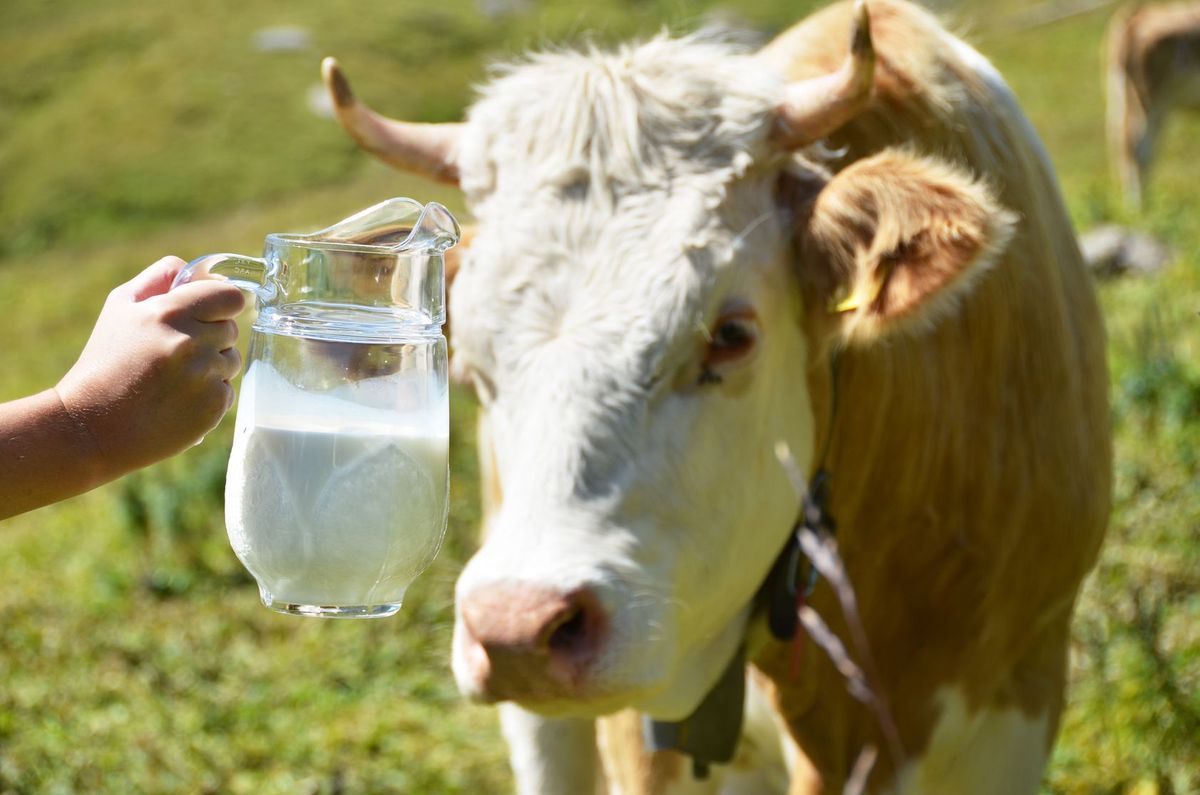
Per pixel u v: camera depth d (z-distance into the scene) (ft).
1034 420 13.23
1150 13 63.93
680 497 10.30
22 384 61.21
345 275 7.63
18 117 117.70
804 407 11.68
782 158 11.40
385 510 7.55
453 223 7.74
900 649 12.94
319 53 123.65
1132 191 50.62
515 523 9.89
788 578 11.89
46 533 32.37
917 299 10.60
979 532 12.83
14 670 23.02
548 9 134.21
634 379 10.19
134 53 125.70
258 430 7.65
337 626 24.04
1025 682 13.75
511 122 11.29
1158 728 15.58
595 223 10.61
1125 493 22.03
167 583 26.58
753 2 129.49
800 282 11.36
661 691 10.13
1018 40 103.30
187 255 94.58
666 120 11.03
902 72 12.67
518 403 10.27
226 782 18.90
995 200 12.08
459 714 21.01
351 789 18.60
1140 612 16.42
